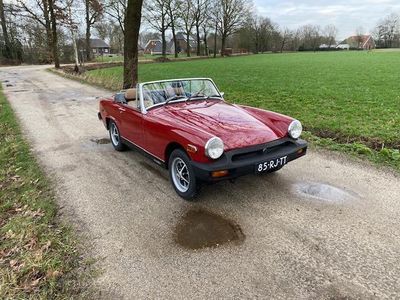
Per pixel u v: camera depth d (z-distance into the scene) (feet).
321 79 60.34
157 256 10.14
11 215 13.25
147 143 15.34
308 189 14.12
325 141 20.30
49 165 18.31
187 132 12.35
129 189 14.89
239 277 9.10
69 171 17.34
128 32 40.83
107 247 10.68
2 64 155.02
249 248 10.30
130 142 17.57
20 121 30.01
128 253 10.34
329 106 32.12
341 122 24.82
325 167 16.51
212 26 210.18
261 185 14.69
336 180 14.90
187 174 13.41
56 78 76.18
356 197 13.21
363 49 326.03
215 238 10.93
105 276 9.37
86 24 158.30
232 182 14.76
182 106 15.56
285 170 16.31
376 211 12.09
